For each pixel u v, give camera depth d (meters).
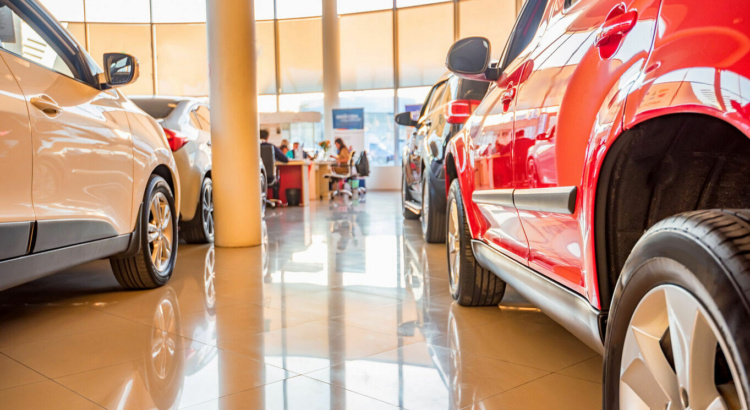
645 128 1.11
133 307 2.84
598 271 1.25
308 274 3.66
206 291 3.19
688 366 0.85
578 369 1.91
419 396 1.70
